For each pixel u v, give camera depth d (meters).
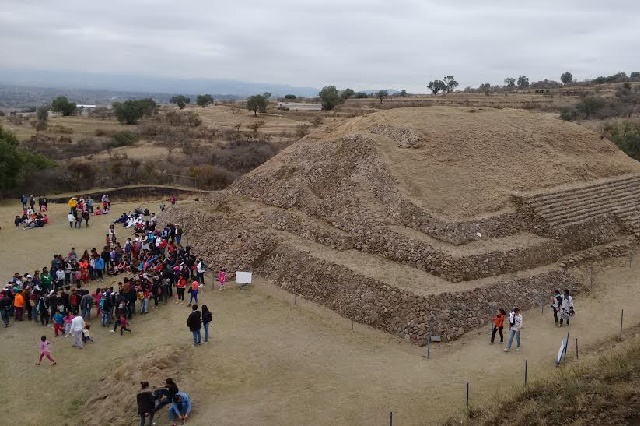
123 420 18.50
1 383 21.11
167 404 18.86
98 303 26.20
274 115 111.50
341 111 104.25
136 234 37.50
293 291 28.62
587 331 23.53
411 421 17.56
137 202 51.12
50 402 20.03
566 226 31.47
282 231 32.94
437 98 120.31
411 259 27.44
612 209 35.03
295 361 21.73
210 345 23.06
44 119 110.25
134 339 24.17
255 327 24.84
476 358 21.48
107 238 35.09
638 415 13.62
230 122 103.44
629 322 24.23
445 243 27.98
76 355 23.00
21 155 53.09
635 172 41.41
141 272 29.22
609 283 28.80
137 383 19.97
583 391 15.40
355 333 24.12
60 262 29.67
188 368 21.19
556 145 40.66
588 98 96.62
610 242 33.00
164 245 33.19
